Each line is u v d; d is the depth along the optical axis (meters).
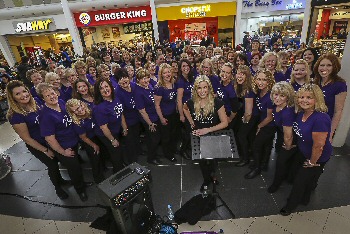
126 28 15.84
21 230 2.86
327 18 11.59
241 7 12.23
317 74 2.95
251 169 3.45
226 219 2.72
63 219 2.96
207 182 3.18
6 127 6.21
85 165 4.08
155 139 3.70
